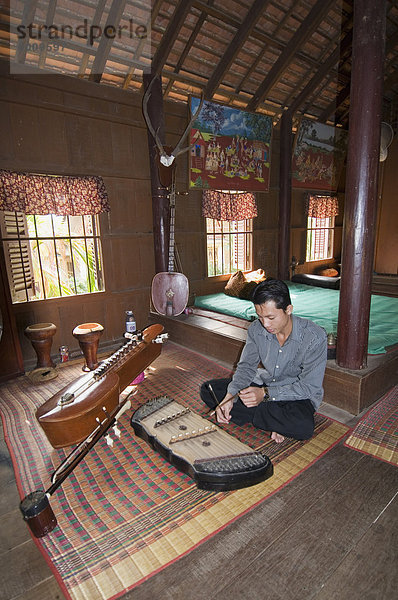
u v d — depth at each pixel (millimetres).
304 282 6438
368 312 2736
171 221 4258
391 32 5250
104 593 1447
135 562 1577
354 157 2535
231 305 4898
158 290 4422
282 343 2246
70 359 4219
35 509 1669
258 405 2266
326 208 7227
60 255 4762
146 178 4707
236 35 4332
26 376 3797
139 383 3406
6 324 3676
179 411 2486
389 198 7371
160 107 4273
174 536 1702
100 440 2520
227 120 5215
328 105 6273
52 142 3873
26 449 2486
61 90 3857
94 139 4188
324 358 2160
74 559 1605
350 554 1580
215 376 3557
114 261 4594
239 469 1938
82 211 4082
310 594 1413
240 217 5715
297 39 4645
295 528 1724
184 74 4570
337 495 1930
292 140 6168
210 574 1507
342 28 4797
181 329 4414
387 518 1771
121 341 4738
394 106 6836
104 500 1960
